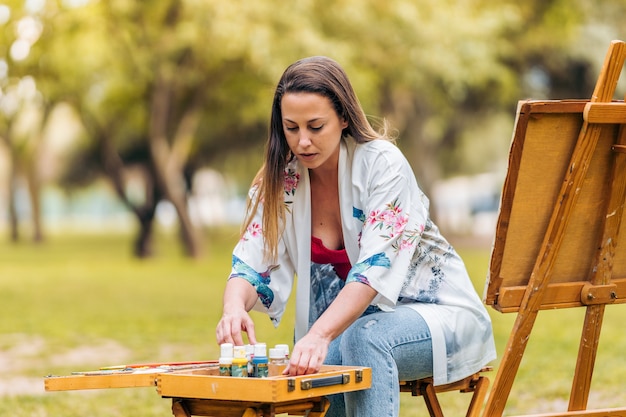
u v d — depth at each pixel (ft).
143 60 70.85
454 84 72.23
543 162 10.87
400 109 93.66
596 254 11.35
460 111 97.81
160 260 87.76
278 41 62.69
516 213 10.90
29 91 72.49
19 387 24.59
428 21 68.18
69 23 65.51
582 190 11.13
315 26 65.82
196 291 54.80
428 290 12.60
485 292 11.03
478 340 12.60
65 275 70.23
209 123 94.17
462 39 68.18
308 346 10.96
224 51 68.33
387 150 12.28
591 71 82.89
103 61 70.85
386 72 71.10
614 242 11.32
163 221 244.83
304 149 11.77
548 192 11.00
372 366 11.58
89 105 82.28
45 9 64.59
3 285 61.87
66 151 144.36
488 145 128.98
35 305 48.67
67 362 29.09
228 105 89.10
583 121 10.86
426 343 11.93
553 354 28.37
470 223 146.20
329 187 12.64
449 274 12.70
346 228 12.47
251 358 11.08
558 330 34.88
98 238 151.33
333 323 11.31
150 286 58.80
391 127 13.10
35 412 20.70
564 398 21.33
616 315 40.22
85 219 304.50
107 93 81.35
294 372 10.85
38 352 31.45
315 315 13.09
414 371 12.03
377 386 11.53
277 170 12.58
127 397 22.49
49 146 157.48
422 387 12.50
